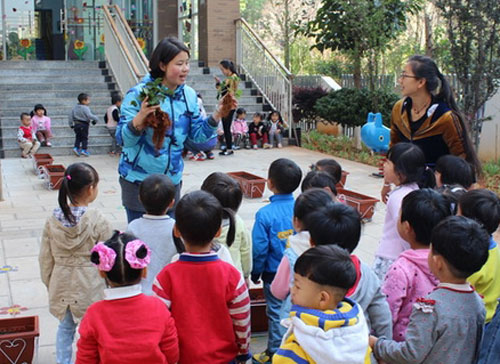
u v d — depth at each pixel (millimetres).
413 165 3211
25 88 12703
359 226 2480
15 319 3252
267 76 13586
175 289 2482
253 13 24203
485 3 9078
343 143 13000
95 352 2297
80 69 13734
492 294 2633
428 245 2590
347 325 1963
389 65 16453
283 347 2025
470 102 9609
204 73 14305
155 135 3416
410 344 2162
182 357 2479
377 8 11961
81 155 11266
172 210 3801
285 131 12953
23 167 9828
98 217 3193
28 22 15602
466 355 2178
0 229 6090
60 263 3162
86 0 15938
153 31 16562
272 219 3395
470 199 2750
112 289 2303
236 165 10250
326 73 18484
